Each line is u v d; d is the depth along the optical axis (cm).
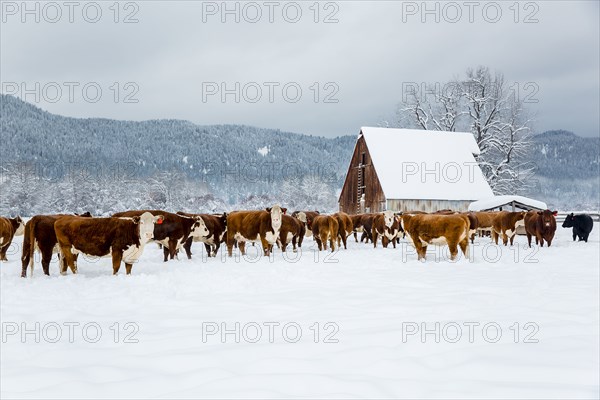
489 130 5481
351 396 411
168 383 452
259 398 412
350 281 1089
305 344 571
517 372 471
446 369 485
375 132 4947
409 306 786
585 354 525
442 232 1505
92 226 1143
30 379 464
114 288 968
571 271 1292
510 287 991
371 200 4800
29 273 1235
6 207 6738
